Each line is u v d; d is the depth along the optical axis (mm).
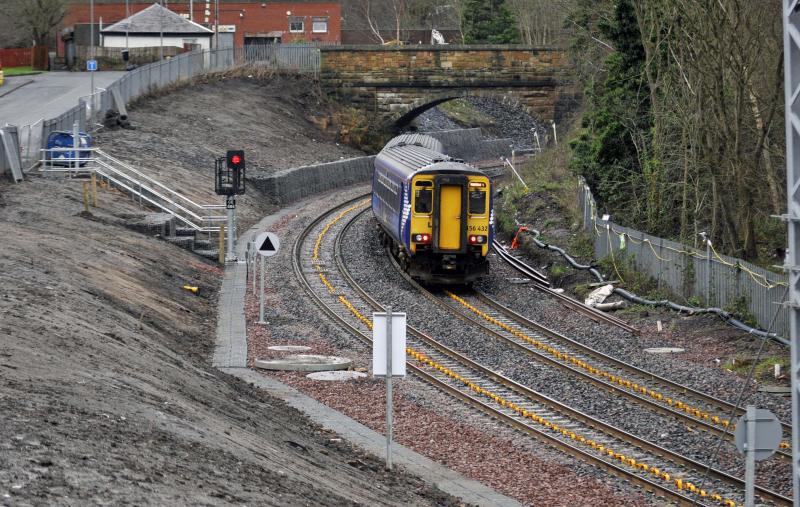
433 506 44594
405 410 63219
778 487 50219
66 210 108188
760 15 98938
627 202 134875
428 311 96500
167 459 36625
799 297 35344
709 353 81250
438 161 111125
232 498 34188
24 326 54219
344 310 95500
